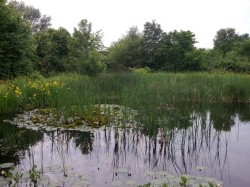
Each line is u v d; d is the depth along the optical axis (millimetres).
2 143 5797
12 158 4930
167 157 5102
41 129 6773
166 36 26406
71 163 4746
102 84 11812
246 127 7340
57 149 5477
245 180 4191
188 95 11414
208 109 9859
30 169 4402
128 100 7148
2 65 14469
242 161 4945
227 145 5797
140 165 4742
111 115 7602
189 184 3896
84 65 14703
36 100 9180
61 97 7902
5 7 15617
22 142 5871
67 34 22203
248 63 24031
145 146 5660
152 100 6980
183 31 25922
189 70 25000
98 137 6238
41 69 18734
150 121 6277
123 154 5242
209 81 12922
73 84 10945
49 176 4148
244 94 11906
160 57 26844
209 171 4508
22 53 15656
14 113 8484
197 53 24828
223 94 11867
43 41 20125
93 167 4605
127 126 6684
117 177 4234
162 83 10867
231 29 37688
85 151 5387
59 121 7176
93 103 7902
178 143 5805
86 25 18828
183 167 4668
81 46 18938
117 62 27312
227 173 4438
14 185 3762
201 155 5207
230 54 28875
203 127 6863
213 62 25094
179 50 25406
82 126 6863
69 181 3986
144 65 27688
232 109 10062
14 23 15547
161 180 4035
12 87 9250
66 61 20156
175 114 7125
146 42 27578
